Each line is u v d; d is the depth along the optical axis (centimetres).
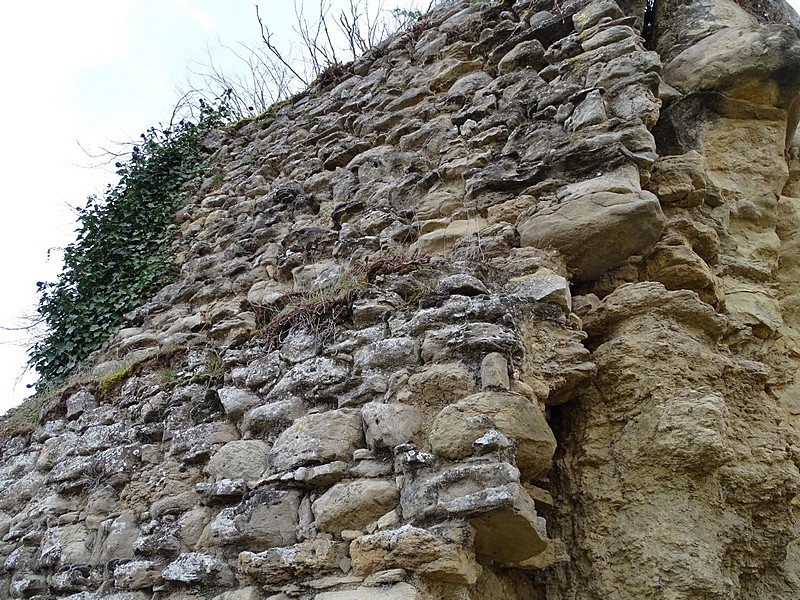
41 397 509
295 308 372
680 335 305
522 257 334
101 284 610
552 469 301
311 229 483
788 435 304
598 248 332
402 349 292
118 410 407
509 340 272
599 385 302
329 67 685
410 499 243
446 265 335
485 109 448
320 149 573
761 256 394
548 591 279
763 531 283
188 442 341
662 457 273
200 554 281
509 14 521
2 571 369
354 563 240
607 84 398
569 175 366
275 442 301
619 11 449
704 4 473
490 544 249
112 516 343
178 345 448
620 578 262
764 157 413
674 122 418
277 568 255
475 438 246
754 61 408
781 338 379
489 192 387
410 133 490
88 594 314
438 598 228
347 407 291
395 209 445
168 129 747
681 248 344
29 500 407
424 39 584
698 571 249
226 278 510
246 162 655
